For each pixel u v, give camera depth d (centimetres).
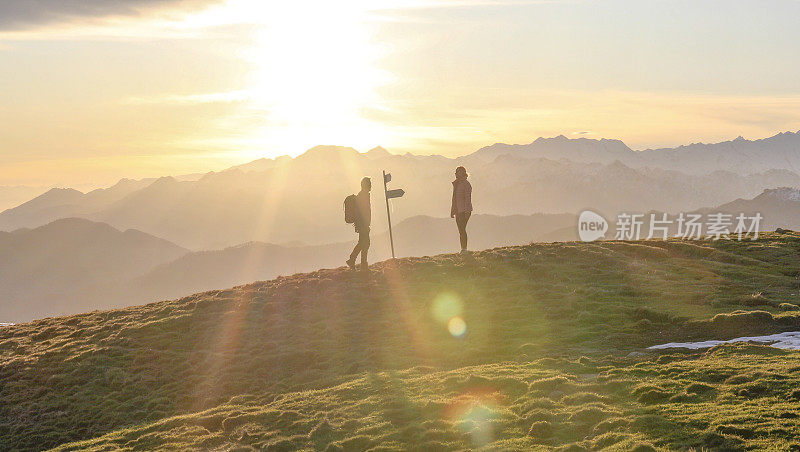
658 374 1850
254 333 3075
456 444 1483
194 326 3322
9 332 4056
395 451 1485
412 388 2008
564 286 3294
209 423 2006
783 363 1798
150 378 2752
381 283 3588
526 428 1533
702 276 3444
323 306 3303
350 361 2528
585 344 2433
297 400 2091
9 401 2777
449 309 3077
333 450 1545
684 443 1302
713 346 2195
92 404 2598
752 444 1237
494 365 2198
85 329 3669
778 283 3247
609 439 1380
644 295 3119
